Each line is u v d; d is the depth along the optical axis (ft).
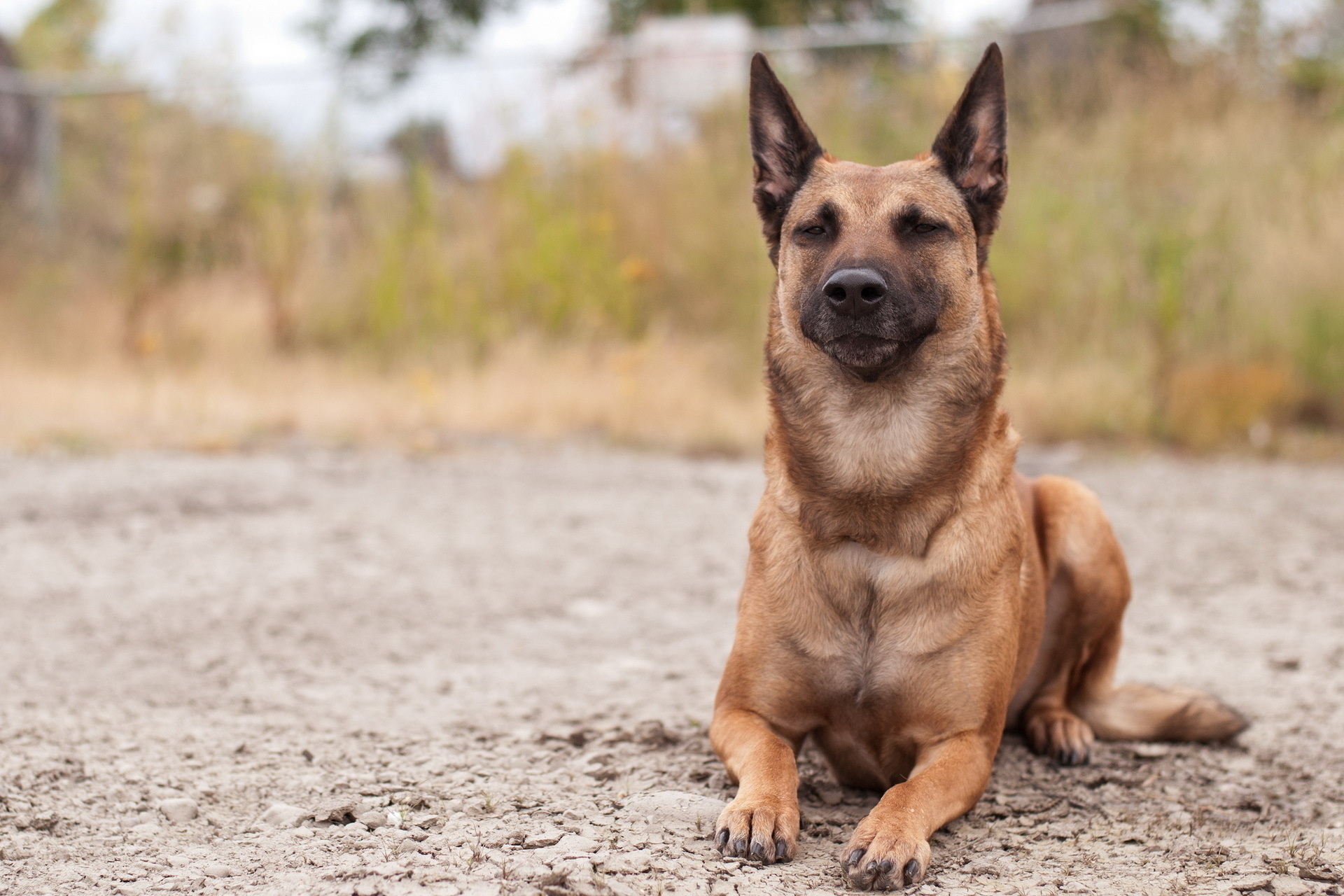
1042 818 11.10
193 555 21.22
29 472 27.61
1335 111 41.73
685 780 11.76
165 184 47.60
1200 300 37.42
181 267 47.37
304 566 20.81
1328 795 11.71
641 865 9.50
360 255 45.27
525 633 17.57
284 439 33.50
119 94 48.11
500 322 41.70
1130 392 34.83
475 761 12.26
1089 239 39.99
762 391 37.14
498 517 24.91
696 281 42.70
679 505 26.35
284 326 43.73
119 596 18.69
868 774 11.79
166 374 39.83
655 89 45.06
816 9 59.26
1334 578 20.62
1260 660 16.42
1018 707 13.46
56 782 11.49
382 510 25.13
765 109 13.33
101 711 13.73
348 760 12.29
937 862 9.99
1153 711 13.34
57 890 9.16
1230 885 9.45
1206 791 11.86
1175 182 39.47
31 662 15.48
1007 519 11.43
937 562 11.00
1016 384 35.94
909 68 44.32
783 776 10.34
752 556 11.77
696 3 44.96
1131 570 21.31
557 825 10.41
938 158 12.62
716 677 15.62
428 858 9.63
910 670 11.04
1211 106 41.65
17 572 19.76
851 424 11.24
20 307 44.32
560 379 37.70
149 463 29.22
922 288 11.46
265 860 9.71
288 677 15.28
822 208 12.12
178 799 10.94
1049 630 13.43
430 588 19.75
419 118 46.06
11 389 37.09
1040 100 43.39
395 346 42.19
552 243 42.16
